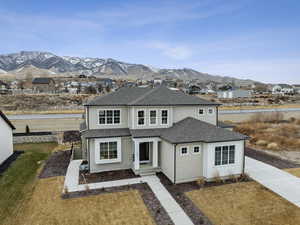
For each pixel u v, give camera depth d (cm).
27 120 3481
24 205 1115
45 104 5656
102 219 987
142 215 1017
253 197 1180
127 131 1670
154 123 1695
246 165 1720
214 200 1152
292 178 1451
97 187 1330
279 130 3164
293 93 11906
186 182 1400
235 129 3244
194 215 1014
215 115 1931
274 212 1028
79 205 1111
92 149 1575
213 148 1390
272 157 1956
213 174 1405
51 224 951
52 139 2708
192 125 1602
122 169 1655
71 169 1664
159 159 1619
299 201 1134
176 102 1759
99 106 1662
